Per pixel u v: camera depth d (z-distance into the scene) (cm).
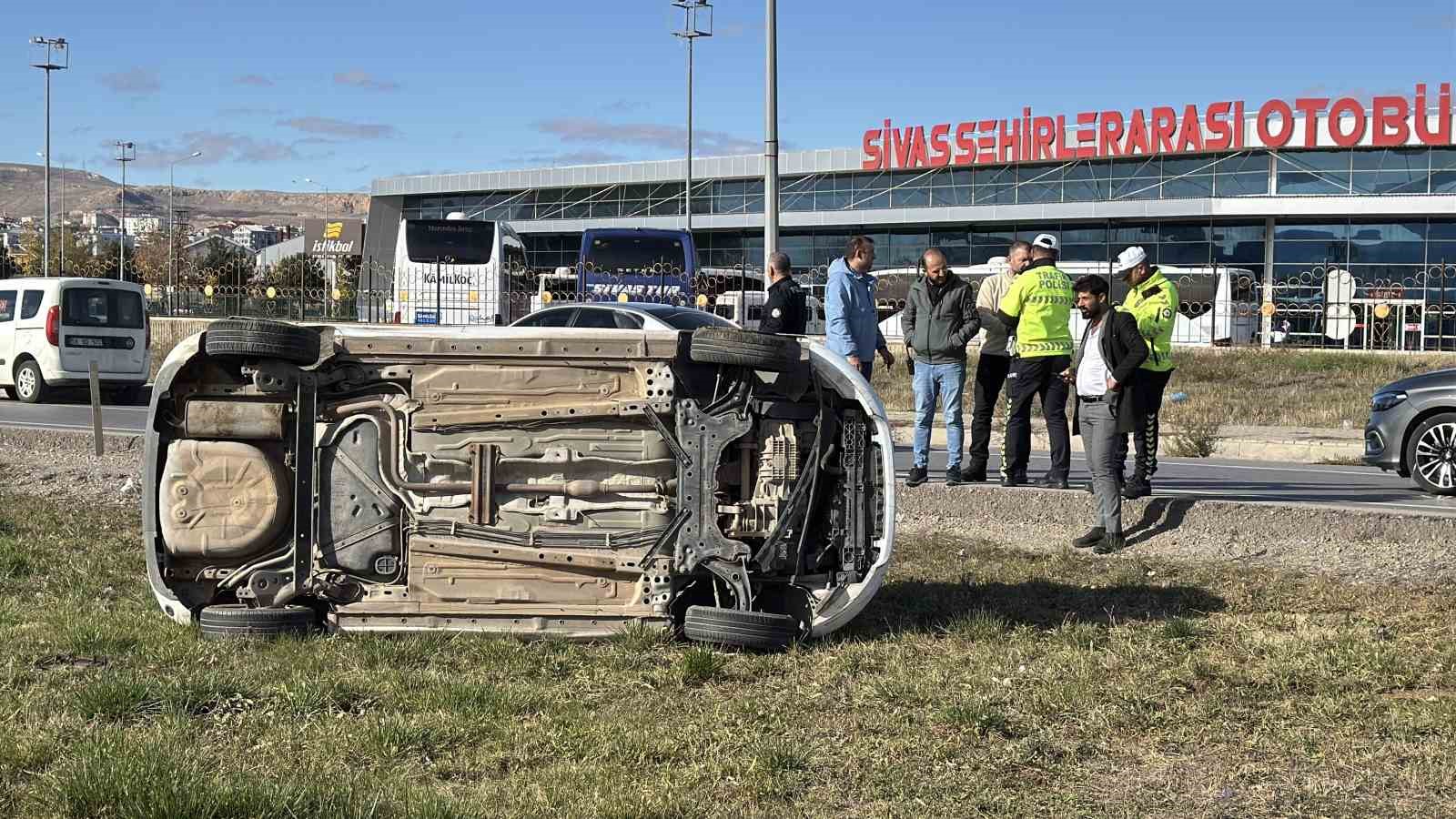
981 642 700
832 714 575
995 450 1861
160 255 6538
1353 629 725
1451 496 1254
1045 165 5112
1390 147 4547
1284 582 848
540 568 681
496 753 513
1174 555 948
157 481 689
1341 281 3741
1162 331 1040
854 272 1087
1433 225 4519
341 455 682
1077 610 783
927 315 1109
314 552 681
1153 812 472
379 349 680
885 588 834
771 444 686
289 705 561
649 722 555
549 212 6212
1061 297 1091
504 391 681
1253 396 2552
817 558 701
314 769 485
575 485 676
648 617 682
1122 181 4981
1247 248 4797
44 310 2175
